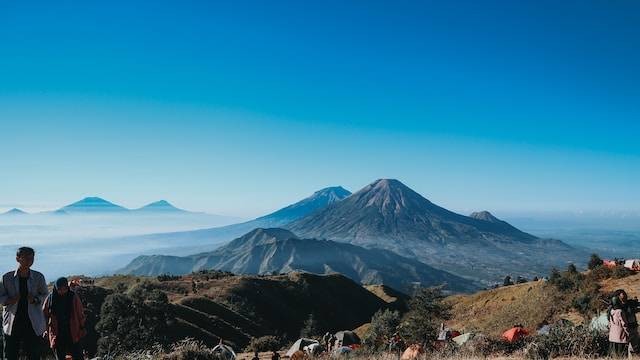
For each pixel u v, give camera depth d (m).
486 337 17.59
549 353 14.26
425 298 57.62
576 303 42.56
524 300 52.66
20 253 9.02
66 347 9.46
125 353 17.88
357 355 20.36
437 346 18.98
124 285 112.31
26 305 9.03
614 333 12.75
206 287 120.50
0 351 10.65
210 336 72.00
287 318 119.94
